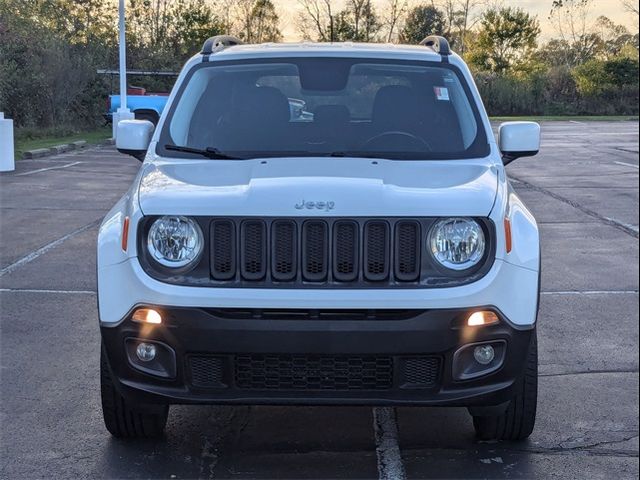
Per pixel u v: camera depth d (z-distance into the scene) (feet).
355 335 12.66
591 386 18.48
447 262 13.09
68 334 22.11
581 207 45.01
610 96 180.86
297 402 13.02
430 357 12.96
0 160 59.52
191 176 14.53
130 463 14.58
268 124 16.61
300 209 12.98
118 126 16.98
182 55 159.74
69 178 56.24
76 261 30.91
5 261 30.83
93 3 127.95
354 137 16.29
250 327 12.71
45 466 14.44
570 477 14.08
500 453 15.02
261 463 14.57
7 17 98.37
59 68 101.76
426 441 15.55
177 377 13.06
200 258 13.12
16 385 18.38
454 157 15.87
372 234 13.05
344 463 14.57
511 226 13.70
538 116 172.96
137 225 13.38
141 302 13.06
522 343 13.25
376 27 192.13
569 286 27.61
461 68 17.74
